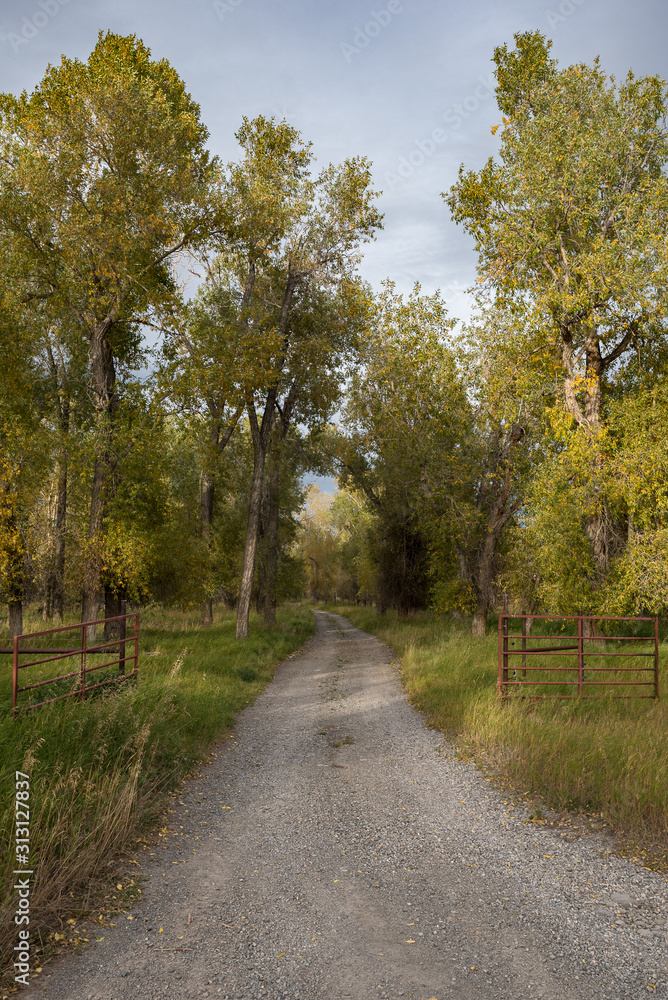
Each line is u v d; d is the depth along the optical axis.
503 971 3.41
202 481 26.62
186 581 21.81
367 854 5.10
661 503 15.02
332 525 76.31
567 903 4.20
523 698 9.51
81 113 15.64
